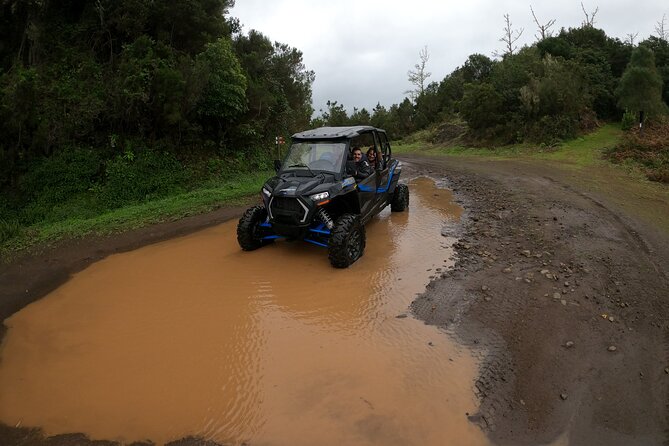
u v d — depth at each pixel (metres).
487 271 6.04
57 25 14.74
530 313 4.87
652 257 6.32
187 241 8.24
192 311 5.29
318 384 3.81
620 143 15.97
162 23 15.00
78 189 11.86
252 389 3.79
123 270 6.86
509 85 22.44
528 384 3.77
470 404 3.54
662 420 3.41
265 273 6.33
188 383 3.92
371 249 7.16
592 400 3.60
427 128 33.75
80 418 3.57
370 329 4.67
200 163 14.41
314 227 6.75
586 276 5.73
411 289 5.58
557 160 15.91
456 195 11.51
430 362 4.06
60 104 12.66
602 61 22.06
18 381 4.12
